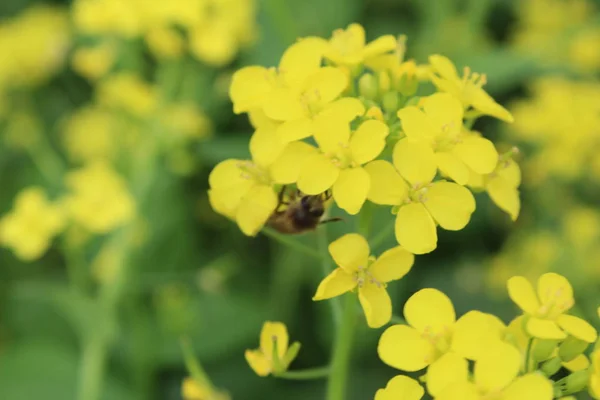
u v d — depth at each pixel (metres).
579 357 0.28
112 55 0.42
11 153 0.49
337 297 0.30
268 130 0.29
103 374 0.40
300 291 0.42
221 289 0.39
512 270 0.42
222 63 0.41
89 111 0.48
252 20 0.42
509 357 0.26
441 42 0.43
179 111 0.41
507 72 0.39
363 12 0.47
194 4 0.39
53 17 0.51
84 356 0.39
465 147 0.28
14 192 0.48
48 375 0.40
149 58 0.45
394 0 0.47
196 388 0.31
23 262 0.45
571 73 0.46
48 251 0.46
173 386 0.42
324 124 0.28
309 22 0.45
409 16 0.47
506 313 0.41
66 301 0.39
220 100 0.44
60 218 0.39
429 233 0.28
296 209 0.30
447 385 0.26
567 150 0.44
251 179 0.29
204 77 0.43
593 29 0.47
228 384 0.40
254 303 0.42
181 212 0.44
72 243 0.40
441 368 0.26
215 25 0.40
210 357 0.41
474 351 0.27
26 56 0.49
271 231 0.30
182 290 0.40
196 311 0.41
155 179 0.43
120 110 0.44
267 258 0.44
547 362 0.28
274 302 0.41
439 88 0.29
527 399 0.26
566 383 0.27
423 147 0.28
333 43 0.30
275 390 0.40
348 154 0.28
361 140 0.28
